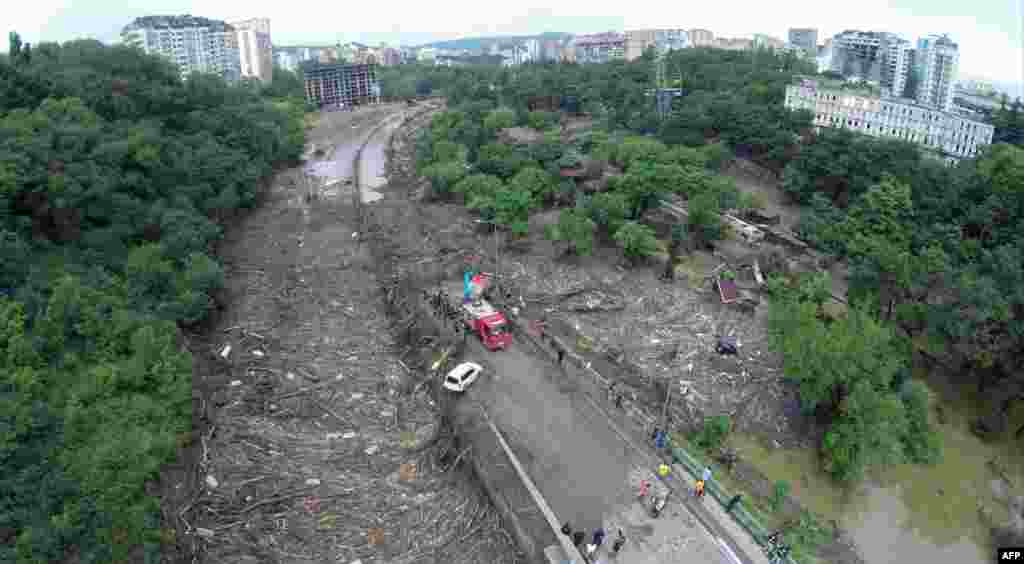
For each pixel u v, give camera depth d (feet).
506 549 119.03
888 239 286.46
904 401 173.06
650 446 149.18
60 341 153.38
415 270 254.27
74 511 109.70
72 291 161.48
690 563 115.65
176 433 142.72
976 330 191.21
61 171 209.05
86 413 133.18
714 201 308.60
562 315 224.94
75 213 209.46
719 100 473.26
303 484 136.87
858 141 371.35
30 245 188.03
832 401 173.78
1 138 208.03
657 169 330.54
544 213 344.90
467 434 151.53
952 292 214.28
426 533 124.47
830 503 157.38
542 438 150.71
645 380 186.70
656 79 569.23
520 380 176.14
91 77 313.12
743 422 177.06
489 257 272.92
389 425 160.56
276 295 233.55
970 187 299.17
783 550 117.29
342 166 475.72
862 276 238.27
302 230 313.73
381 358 191.93
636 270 270.46
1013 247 249.34
